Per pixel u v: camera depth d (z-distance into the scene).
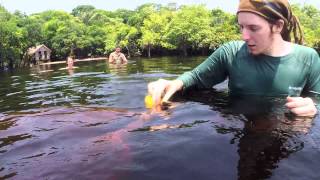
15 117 1.00
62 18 23.81
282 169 0.58
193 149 0.67
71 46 16.97
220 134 0.75
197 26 13.12
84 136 0.80
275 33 0.99
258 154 0.64
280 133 0.74
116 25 17.97
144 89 1.82
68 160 0.66
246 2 0.94
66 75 3.61
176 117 0.92
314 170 0.57
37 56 14.55
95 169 0.61
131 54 15.77
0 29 11.98
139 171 0.60
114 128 0.85
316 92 1.05
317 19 14.08
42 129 0.86
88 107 1.13
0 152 0.73
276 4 0.94
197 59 7.17
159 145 0.71
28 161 0.67
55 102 1.57
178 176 0.57
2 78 4.29
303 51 1.04
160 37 14.35
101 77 2.96
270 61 1.03
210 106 1.02
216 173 0.57
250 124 0.81
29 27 14.76
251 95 1.08
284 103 0.97
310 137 0.71
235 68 1.11
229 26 13.12
